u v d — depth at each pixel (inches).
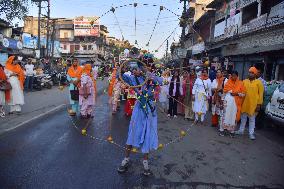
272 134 374.3
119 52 255.9
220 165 237.0
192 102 408.5
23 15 939.3
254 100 328.8
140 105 208.7
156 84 213.0
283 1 584.4
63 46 2338.8
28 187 180.5
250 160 254.7
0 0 884.6
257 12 751.7
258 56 666.2
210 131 362.0
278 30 595.5
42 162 222.8
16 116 384.2
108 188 184.7
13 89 389.1
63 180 193.0
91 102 398.9
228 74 387.9
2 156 231.6
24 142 270.8
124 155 248.2
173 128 369.4
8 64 388.5
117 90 439.8
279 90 376.5
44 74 802.2
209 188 191.8
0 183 183.9
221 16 987.9
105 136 306.7
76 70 394.3
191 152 268.2
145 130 206.1
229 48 853.8
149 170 217.0
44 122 358.3
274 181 209.2
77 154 244.8
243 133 362.6
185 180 202.8
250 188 195.5
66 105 506.9
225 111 331.0
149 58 220.7
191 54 1135.6
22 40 1384.1
